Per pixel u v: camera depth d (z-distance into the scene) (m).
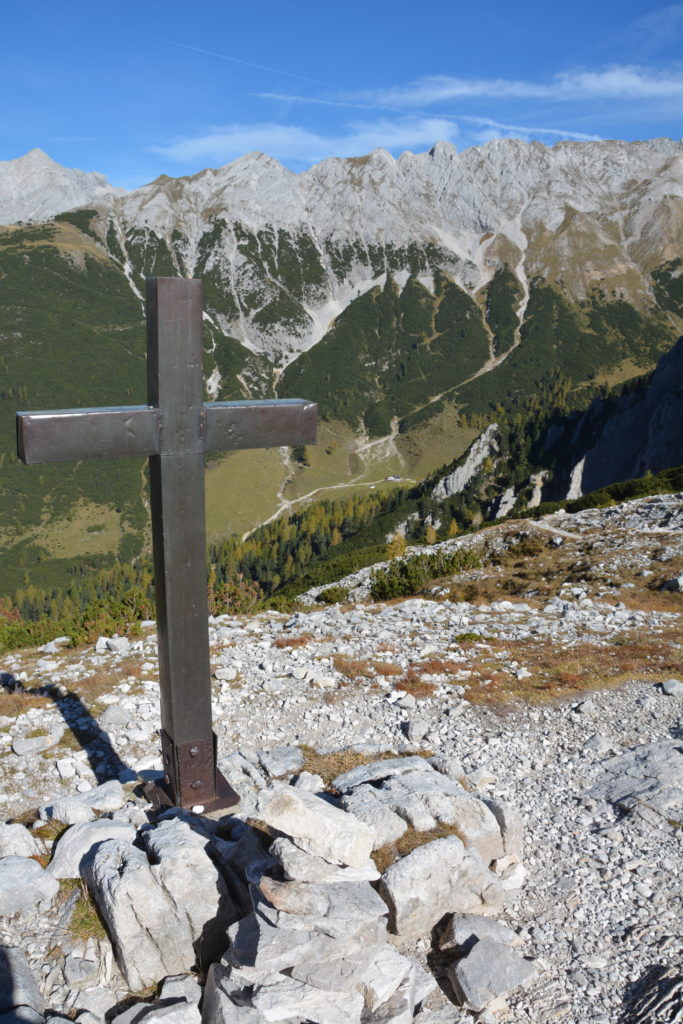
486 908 2.17
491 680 3.87
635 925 2.16
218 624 5.24
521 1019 1.87
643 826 2.57
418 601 6.14
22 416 2.13
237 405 2.33
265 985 1.78
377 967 1.84
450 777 2.66
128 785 2.70
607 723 3.41
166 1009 1.79
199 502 2.32
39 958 1.97
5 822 2.60
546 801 2.79
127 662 4.11
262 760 2.89
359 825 2.02
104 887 1.97
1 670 4.13
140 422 2.23
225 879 2.05
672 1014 1.85
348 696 3.74
